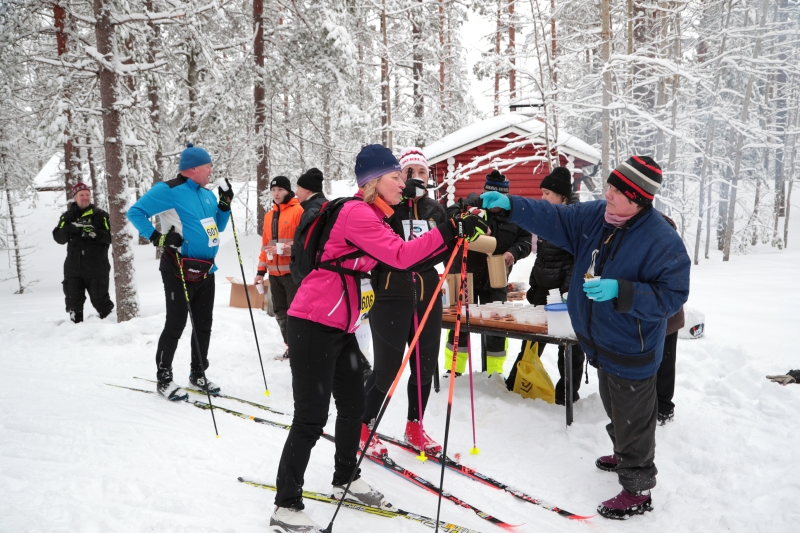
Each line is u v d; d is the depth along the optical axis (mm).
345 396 2637
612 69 8523
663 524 2555
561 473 3064
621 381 2584
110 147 7758
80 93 12023
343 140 16859
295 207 5207
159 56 10156
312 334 2426
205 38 9484
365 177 2553
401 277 3094
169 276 4285
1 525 2365
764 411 3660
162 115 18219
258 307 8242
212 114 14211
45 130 11633
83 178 16281
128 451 3293
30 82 12977
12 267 21250
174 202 4227
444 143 14469
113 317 8109
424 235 2332
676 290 2371
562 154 11484
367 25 18266
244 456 3266
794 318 7273
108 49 7805
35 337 6777
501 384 4422
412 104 20547
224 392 4586
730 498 2674
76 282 7562
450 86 22188
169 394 4324
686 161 13656
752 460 2992
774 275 12805
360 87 20969
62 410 4066
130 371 5266
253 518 2531
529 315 3881
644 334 2514
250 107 14828
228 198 4621
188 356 5777
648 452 2604
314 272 2467
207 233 4398
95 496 2688
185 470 3041
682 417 3578
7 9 8562
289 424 3826
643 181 2398
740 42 11586
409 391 3418
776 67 10125
